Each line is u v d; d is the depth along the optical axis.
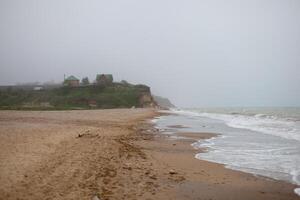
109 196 8.12
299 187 9.44
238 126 31.61
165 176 10.53
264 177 10.63
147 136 22.22
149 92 123.31
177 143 18.95
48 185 8.45
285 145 17.97
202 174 10.97
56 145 14.24
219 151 16.03
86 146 15.01
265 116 48.38
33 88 129.88
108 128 25.94
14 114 41.66
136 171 10.97
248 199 8.34
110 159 12.56
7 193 7.57
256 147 17.33
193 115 60.75
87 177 9.61
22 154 11.48
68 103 99.50
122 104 104.94
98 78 130.88
